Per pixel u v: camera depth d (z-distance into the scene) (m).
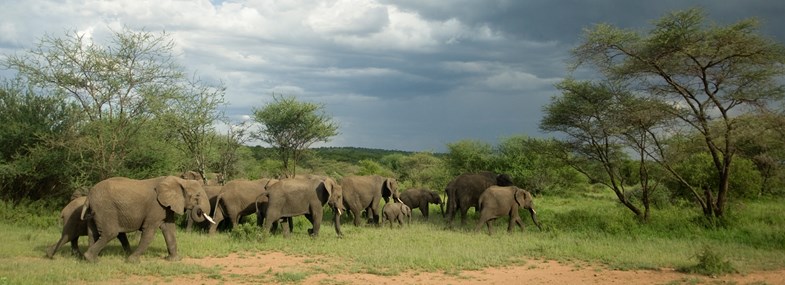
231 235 15.88
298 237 16.86
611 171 22.58
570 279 11.52
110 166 19.36
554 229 19.38
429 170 52.72
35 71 19.22
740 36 17.95
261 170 37.31
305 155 38.88
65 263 11.65
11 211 18.36
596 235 18.25
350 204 21.56
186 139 25.69
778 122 18.48
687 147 20.41
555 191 40.41
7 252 12.64
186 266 11.74
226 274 11.38
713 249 14.98
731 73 19.09
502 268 12.63
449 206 22.56
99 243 11.84
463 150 45.16
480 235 18.62
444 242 16.50
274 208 16.48
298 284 10.70
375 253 13.84
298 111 32.88
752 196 28.28
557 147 23.61
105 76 19.27
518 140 42.53
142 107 19.89
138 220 12.12
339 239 16.80
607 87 21.92
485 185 23.06
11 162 19.66
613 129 20.88
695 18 18.41
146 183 12.44
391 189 23.16
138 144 20.22
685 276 11.79
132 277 10.84
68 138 19.64
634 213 23.19
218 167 29.73
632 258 13.70
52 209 20.05
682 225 19.73
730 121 19.14
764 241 16.55
